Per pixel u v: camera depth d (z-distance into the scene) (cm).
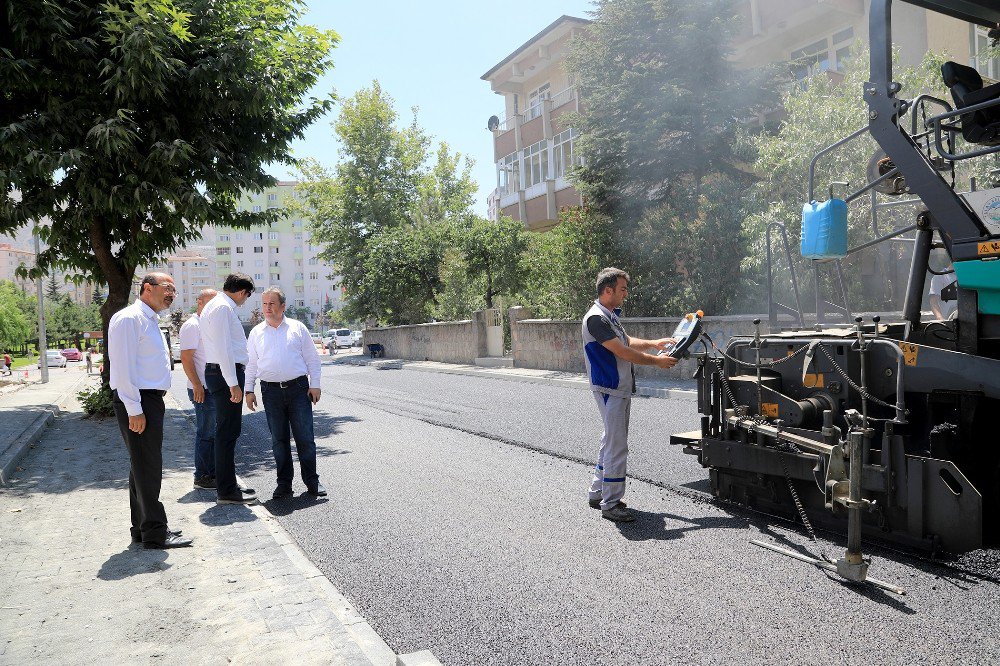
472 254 2312
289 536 509
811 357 456
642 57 1534
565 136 2797
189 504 605
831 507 401
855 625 323
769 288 572
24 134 920
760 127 1480
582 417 1001
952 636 309
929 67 1055
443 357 2572
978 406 387
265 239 12162
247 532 514
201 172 1077
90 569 438
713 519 499
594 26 1584
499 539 477
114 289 1191
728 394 511
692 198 1509
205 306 614
